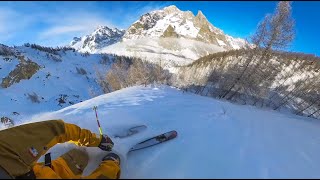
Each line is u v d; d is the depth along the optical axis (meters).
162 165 1.98
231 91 6.76
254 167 1.93
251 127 2.88
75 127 2.39
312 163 2.26
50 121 2.33
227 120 3.08
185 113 3.30
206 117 3.15
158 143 2.30
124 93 5.07
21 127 2.27
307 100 7.31
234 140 2.35
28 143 2.20
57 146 2.46
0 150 2.16
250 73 6.50
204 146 2.18
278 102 6.91
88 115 3.35
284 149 2.40
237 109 4.08
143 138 2.52
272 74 7.06
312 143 2.85
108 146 2.29
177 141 2.31
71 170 2.07
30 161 2.18
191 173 1.85
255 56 6.45
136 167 2.02
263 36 6.19
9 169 2.11
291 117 5.12
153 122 2.94
